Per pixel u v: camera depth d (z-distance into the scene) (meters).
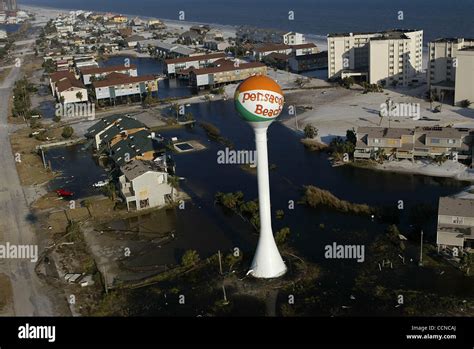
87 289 54.00
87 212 72.25
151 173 71.19
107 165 91.94
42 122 127.50
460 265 53.06
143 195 71.44
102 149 95.62
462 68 111.88
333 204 69.38
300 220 66.25
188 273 55.50
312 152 92.81
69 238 64.56
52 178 87.94
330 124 108.62
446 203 57.00
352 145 87.94
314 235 62.16
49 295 53.25
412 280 51.72
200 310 49.19
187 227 66.00
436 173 78.31
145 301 51.16
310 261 56.34
